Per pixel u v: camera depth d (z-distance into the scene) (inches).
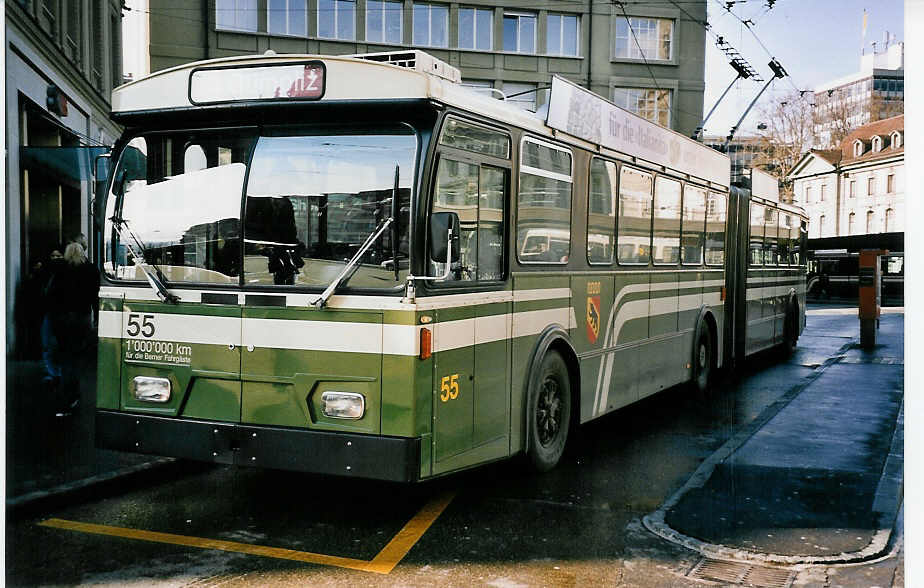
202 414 227.9
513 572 197.3
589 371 317.1
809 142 1683.1
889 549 213.9
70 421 353.7
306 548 212.2
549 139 280.7
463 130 228.1
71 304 362.0
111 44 953.5
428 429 215.6
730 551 209.3
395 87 211.8
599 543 217.9
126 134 238.2
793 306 692.1
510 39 1462.8
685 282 427.5
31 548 210.2
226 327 224.4
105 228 239.0
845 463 299.0
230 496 258.7
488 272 245.3
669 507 245.3
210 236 228.1
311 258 218.7
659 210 388.2
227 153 227.6
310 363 217.0
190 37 1296.8
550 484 275.7
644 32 1507.1
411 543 216.7
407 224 211.5
